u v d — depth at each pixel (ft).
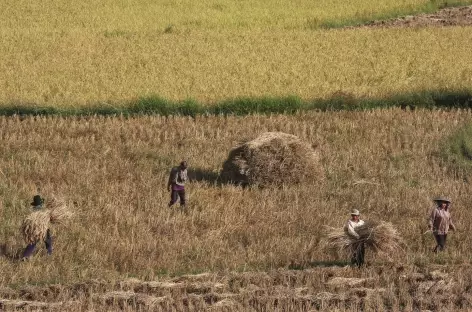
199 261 217.97
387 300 185.98
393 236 208.85
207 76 454.40
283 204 267.18
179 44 551.18
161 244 226.17
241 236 238.68
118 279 200.54
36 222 211.82
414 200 271.69
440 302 184.24
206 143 335.88
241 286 196.65
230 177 289.74
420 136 343.87
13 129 346.13
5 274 203.92
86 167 300.20
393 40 559.38
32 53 520.01
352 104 394.11
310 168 287.48
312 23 651.66
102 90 421.59
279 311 176.76
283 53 518.78
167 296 186.19
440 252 223.30
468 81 439.63
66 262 214.07
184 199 260.62
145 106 383.24
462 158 319.06
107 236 231.71
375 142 339.57
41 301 187.32
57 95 409.49
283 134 292.61
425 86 424.05
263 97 390.63
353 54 515.91
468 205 269.23
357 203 269.03
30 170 294.05
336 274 204.33
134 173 297.74
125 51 528.63
